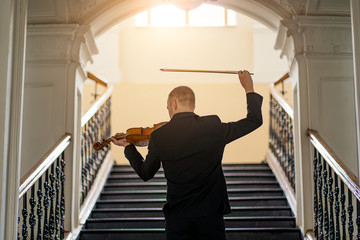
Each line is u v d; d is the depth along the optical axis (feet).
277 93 22.74
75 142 16.43
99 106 20.94
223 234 9.06
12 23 10.23
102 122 23.24
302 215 15.99
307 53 16.12
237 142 29.43
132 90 29.99
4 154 9.77
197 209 8.95
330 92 16.07
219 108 29.76
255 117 9.43
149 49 30.37
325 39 16.22
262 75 29.84
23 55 10.43
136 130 10.93
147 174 9.43
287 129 20.58
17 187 10.05
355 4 10.96
